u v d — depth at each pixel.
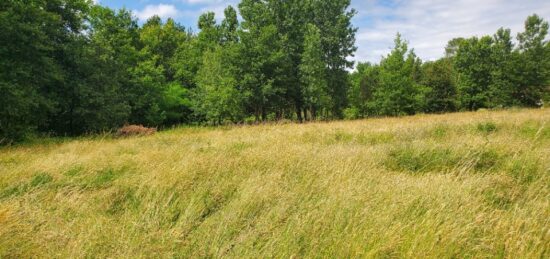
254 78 27.83
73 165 6.55
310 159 6.38
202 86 30.30
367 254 2.87
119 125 22.27
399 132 10.64
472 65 41.06
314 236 3.30
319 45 29.44
